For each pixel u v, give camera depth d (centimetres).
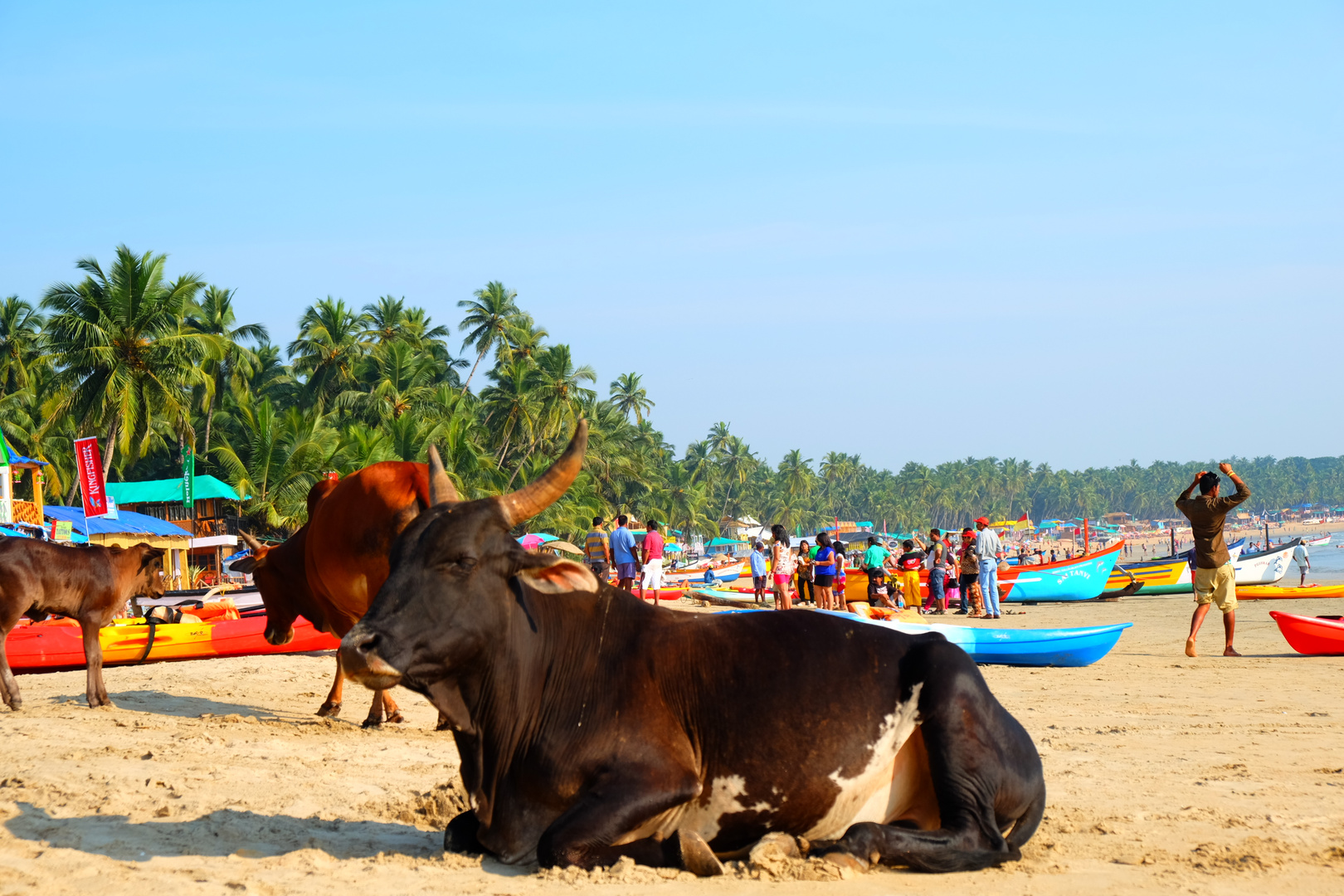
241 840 523
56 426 5109
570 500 7500
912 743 479
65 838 514
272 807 602
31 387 5616
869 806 477
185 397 5206
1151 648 1694
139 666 1412
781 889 426
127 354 4866
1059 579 3033
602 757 461
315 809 605
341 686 1012
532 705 471
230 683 1227
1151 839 548
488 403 7606
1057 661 1438
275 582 1025
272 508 5150
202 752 770
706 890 422
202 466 5888
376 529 814
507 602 462
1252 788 680
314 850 484
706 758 470
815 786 464
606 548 2162
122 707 1017
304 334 6900
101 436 5169
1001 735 475
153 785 647
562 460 473
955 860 457
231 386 6500
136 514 4622
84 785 641
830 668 475
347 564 841
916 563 2906
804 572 2694
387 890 428
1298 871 485
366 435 5662
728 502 15788
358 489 834
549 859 443
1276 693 1157
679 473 12888
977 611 2600
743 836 474
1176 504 1556
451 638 443
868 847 450
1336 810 617
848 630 493
